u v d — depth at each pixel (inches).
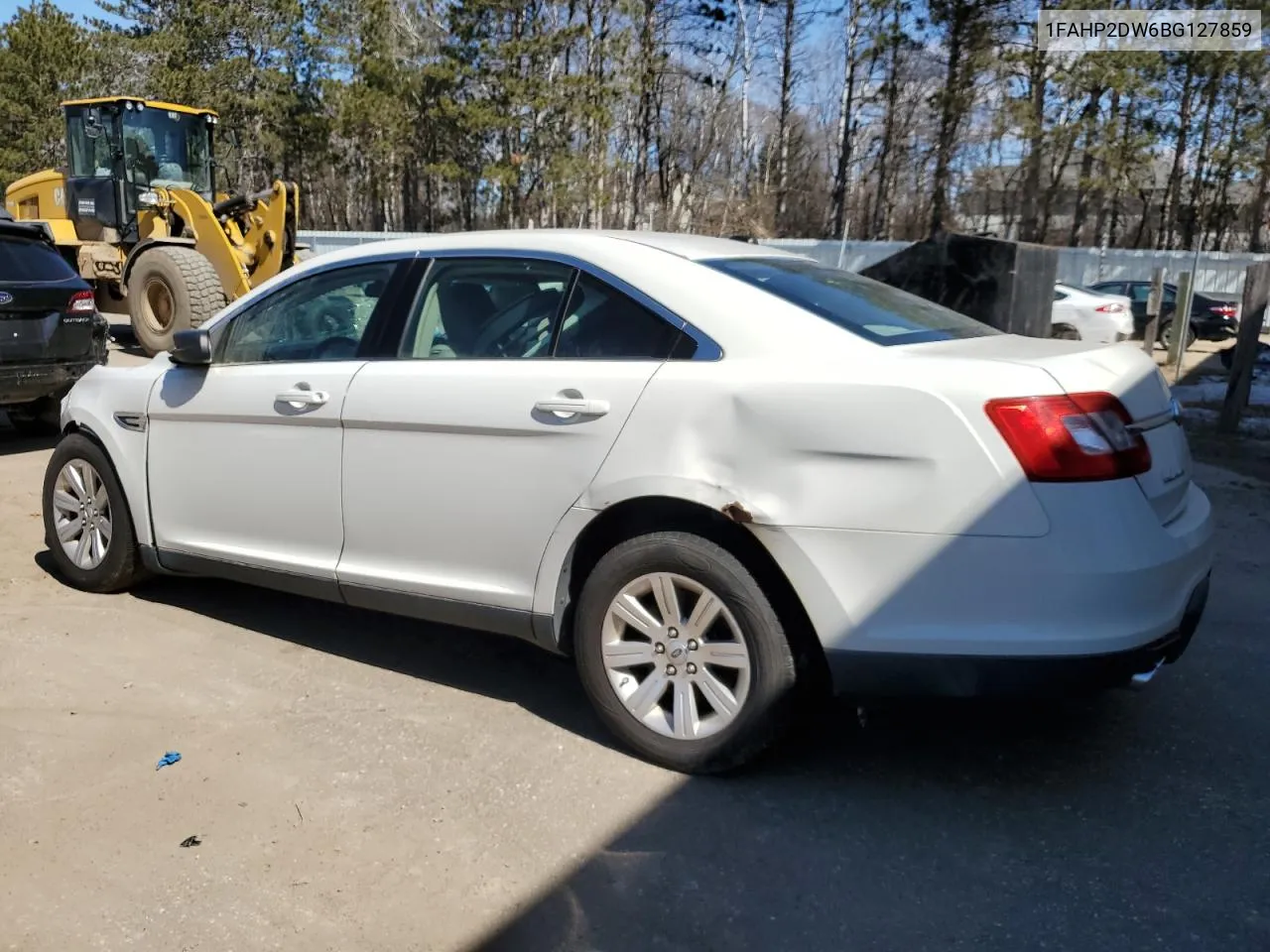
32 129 1705.2
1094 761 141.4
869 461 120.1
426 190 1632.6
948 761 140.9
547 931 106.6
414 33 1355.8
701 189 1731.1
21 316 302.8
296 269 175.2
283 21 1482.5
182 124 590.9
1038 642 114.7
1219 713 156.5
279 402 165.5
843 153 1617.9
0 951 102.6
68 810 127.3
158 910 109.4
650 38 1455.5
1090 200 1595.7
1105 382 122.2
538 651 179.8
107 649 176.9
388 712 154.9
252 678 166.2
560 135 1327.5
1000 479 114.9
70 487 203.5
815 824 125.5
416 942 105.0
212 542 179.5
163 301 526.3
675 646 134.8
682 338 135.9
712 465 128.0
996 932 106.3
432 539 151.6
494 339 151.2
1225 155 1390.3
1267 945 104.0
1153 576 116.8
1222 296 1031.6
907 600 119.0
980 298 394.6
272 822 125.6
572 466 137.9
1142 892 112.8
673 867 117.1
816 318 132.3
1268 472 335.6
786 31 1668.3
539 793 132.3
